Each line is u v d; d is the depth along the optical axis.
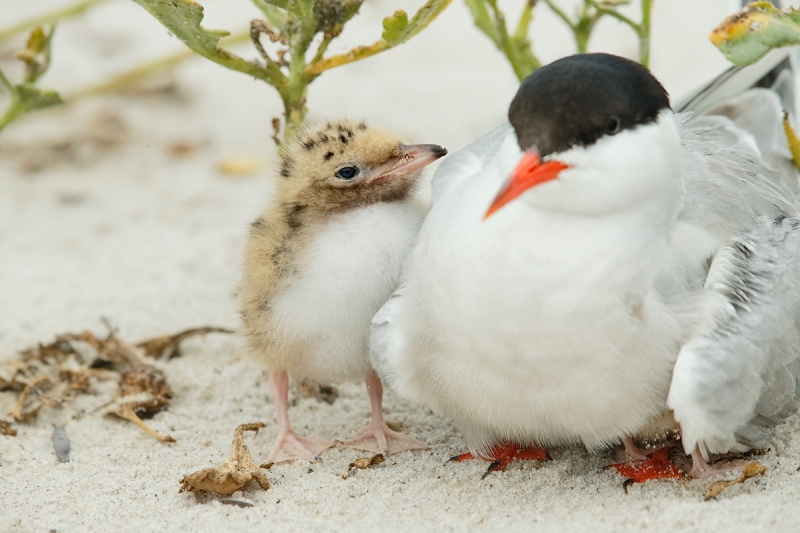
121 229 14.52
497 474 8.65
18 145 16.86
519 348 7.63
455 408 8.38
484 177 7.82
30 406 10.00
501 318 7.55
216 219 14.77
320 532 7.89
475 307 7.61
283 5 9.88
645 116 7.31
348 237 9.03
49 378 10.41
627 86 7.23
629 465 8.54
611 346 7.58
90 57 19.39
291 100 10.44
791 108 11.11
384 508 8.22
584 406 7.86
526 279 7.43
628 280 7.45
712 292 7.84
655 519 7.63
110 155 16.77
